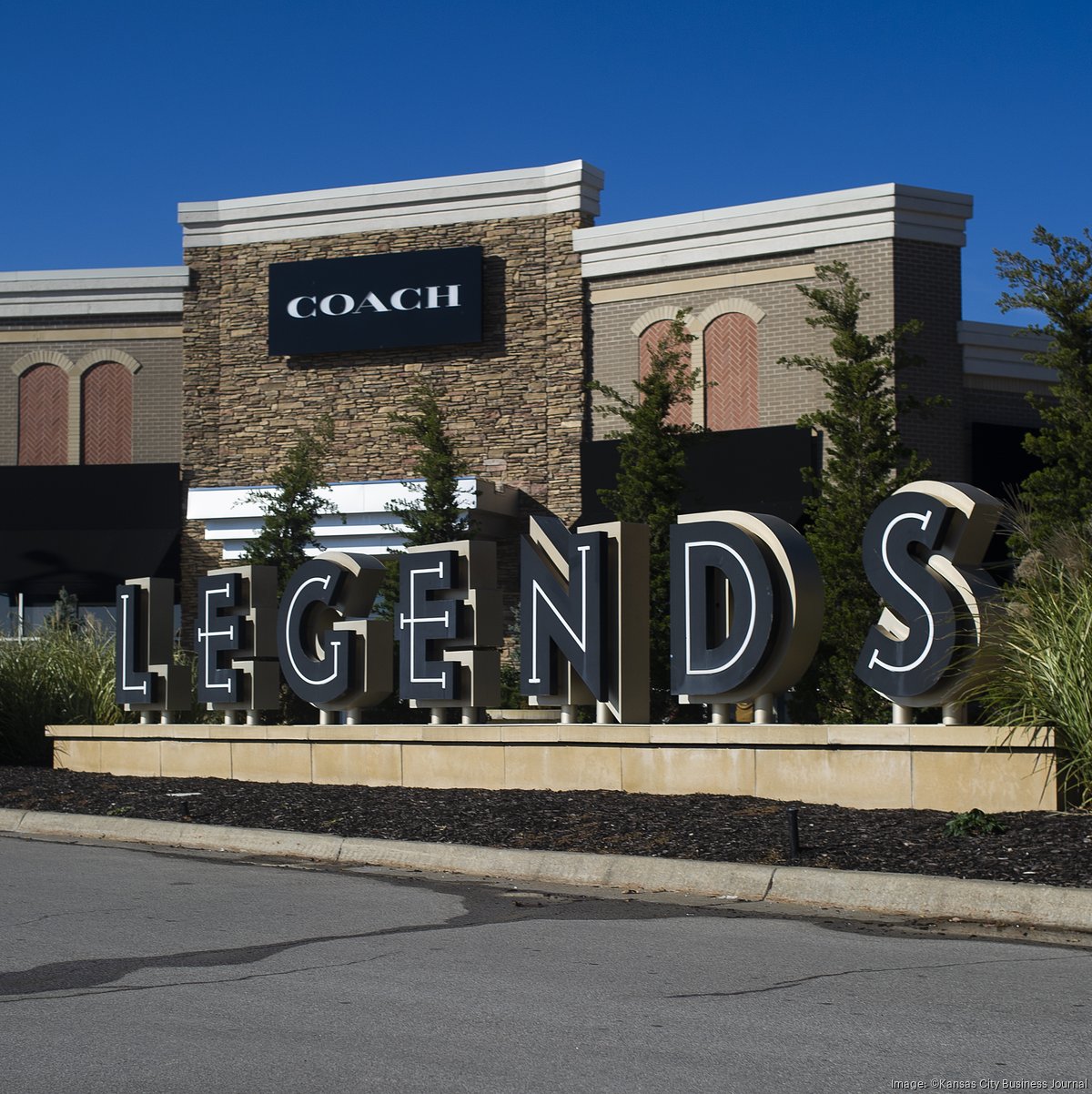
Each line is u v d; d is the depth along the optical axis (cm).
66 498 3203
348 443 3134
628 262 2961
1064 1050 618
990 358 2742
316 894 1043
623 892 1050
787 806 1282
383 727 1650
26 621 2988
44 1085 569
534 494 2998
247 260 3244
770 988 733
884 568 1314
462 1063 598
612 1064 598
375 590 1766
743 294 2859
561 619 1530
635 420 2184
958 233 2742
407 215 3130
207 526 3080
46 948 841
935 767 1249
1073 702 1180
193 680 2080
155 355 3331
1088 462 1695
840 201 2745
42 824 1459
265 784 1706
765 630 1360
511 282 3058
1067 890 892
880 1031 647
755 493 2694
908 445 2655
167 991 729
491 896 1030
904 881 952
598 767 1474
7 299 3353
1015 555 1499
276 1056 609
